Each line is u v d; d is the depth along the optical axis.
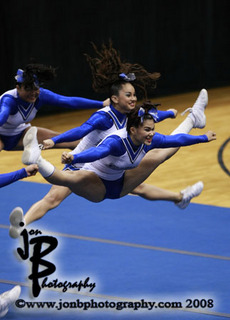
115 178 11.03
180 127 12.17
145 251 13.26
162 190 12.84
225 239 13.88
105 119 11.34
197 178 18.23
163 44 28.73
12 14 24.25
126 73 11.39
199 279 11.97
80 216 15.32
